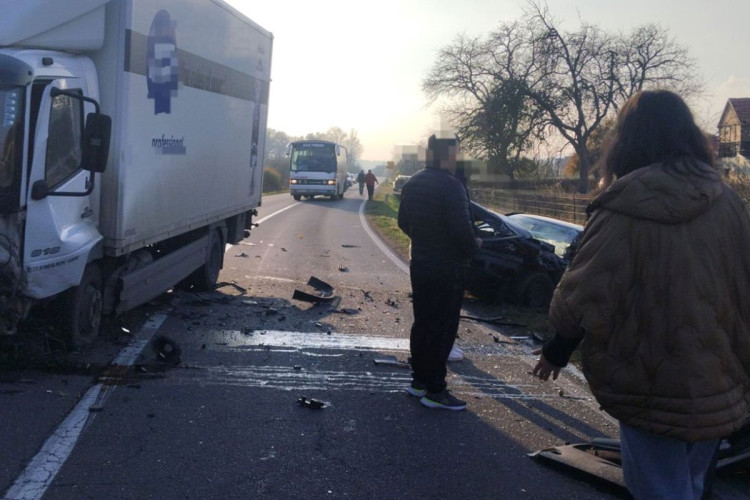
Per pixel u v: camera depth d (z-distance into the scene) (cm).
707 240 264
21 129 570
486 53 4422
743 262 271
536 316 1030
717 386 261
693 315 260
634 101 290
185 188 902
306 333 838
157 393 589
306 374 672
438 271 568
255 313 932
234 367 679
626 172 287
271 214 2978
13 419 511
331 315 955
